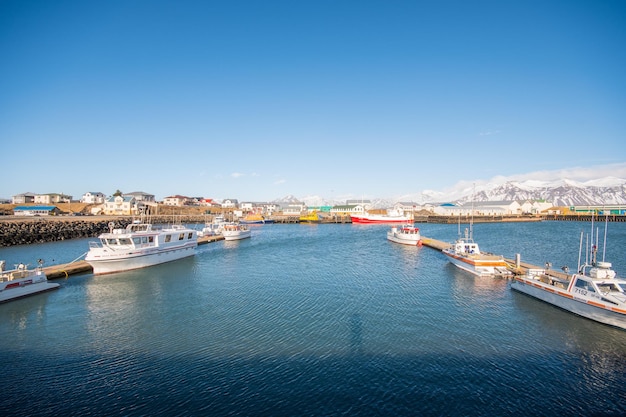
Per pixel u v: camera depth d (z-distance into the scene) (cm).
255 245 7481
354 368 1866
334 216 18612
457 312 2750
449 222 16300
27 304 3095
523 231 10856
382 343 2173
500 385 1712
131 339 2286
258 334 2323
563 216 17612
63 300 3216
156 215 15462
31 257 5566
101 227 9850
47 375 1833
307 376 1786
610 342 2192
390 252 6219
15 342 2267
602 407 1551
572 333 2330
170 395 1631
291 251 6425
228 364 1920
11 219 9112
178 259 5422
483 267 4019
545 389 1683
